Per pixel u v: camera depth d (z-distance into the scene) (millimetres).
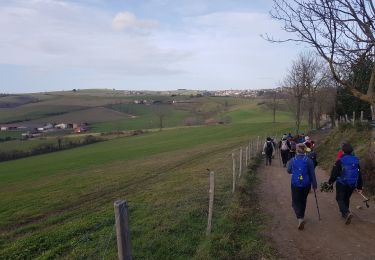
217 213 10891
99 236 10055
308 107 55562
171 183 20031
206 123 116000
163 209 12242
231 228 9242
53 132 101625
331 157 23266
